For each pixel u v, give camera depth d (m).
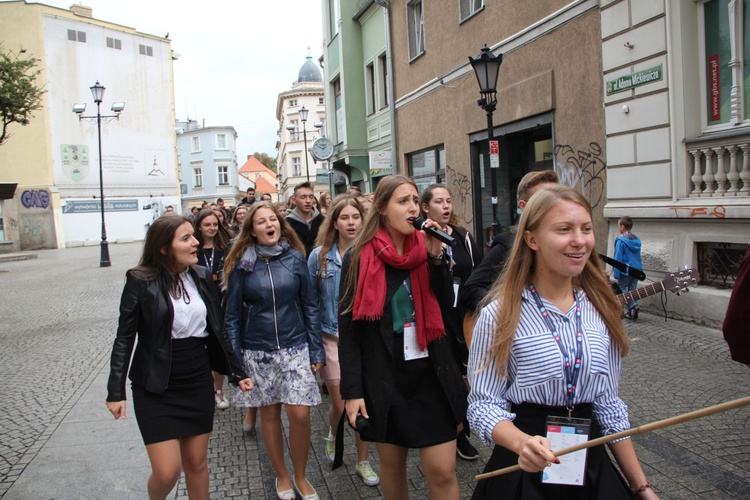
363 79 20.64
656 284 3.70
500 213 12.95
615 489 1.91
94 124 40.78
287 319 3.69
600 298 2.04
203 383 3.12
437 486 2.67
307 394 3.61
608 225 8.79
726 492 3.35
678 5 7.39
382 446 2.81
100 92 21.69
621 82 8.28
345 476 3.93
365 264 2.75
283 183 74.88
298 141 67.69
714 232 7.12
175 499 3.71
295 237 3.87
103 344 8.40
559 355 1.93
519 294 2.00
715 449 3.88
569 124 9.53
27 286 16.06
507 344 1.97
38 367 7.18
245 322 3.70
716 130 7.31
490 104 9.31
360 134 20.75
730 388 4.98
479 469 3.85
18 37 37.75
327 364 4.11
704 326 7.12
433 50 14.55
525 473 1.94
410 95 16.08
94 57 40.78
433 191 3.93
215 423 5.14
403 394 2.71
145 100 43.56
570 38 9.39
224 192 64.94
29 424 5.14
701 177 7.30
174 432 2.99
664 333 6.87
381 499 3.58
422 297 2.73
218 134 64.31
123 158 42.44
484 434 1.95
